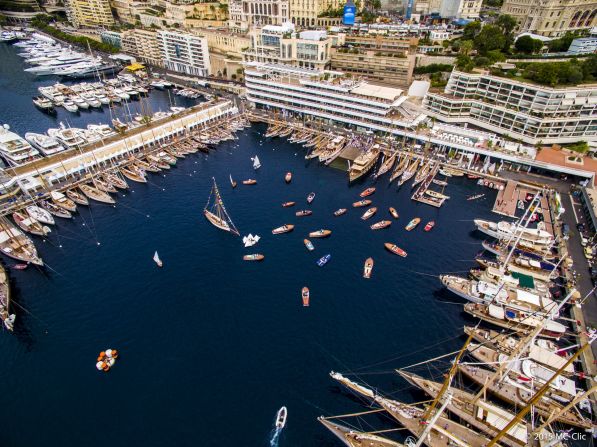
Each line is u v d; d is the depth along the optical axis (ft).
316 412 234.17
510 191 454.81
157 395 241.96
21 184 432.25
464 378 255.70
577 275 332.19
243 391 244.63
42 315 294.46
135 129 571.69
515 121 519.19
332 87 584.40
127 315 295.07
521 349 240.53
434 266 348.18
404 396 243.40
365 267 341.21
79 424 226.58
